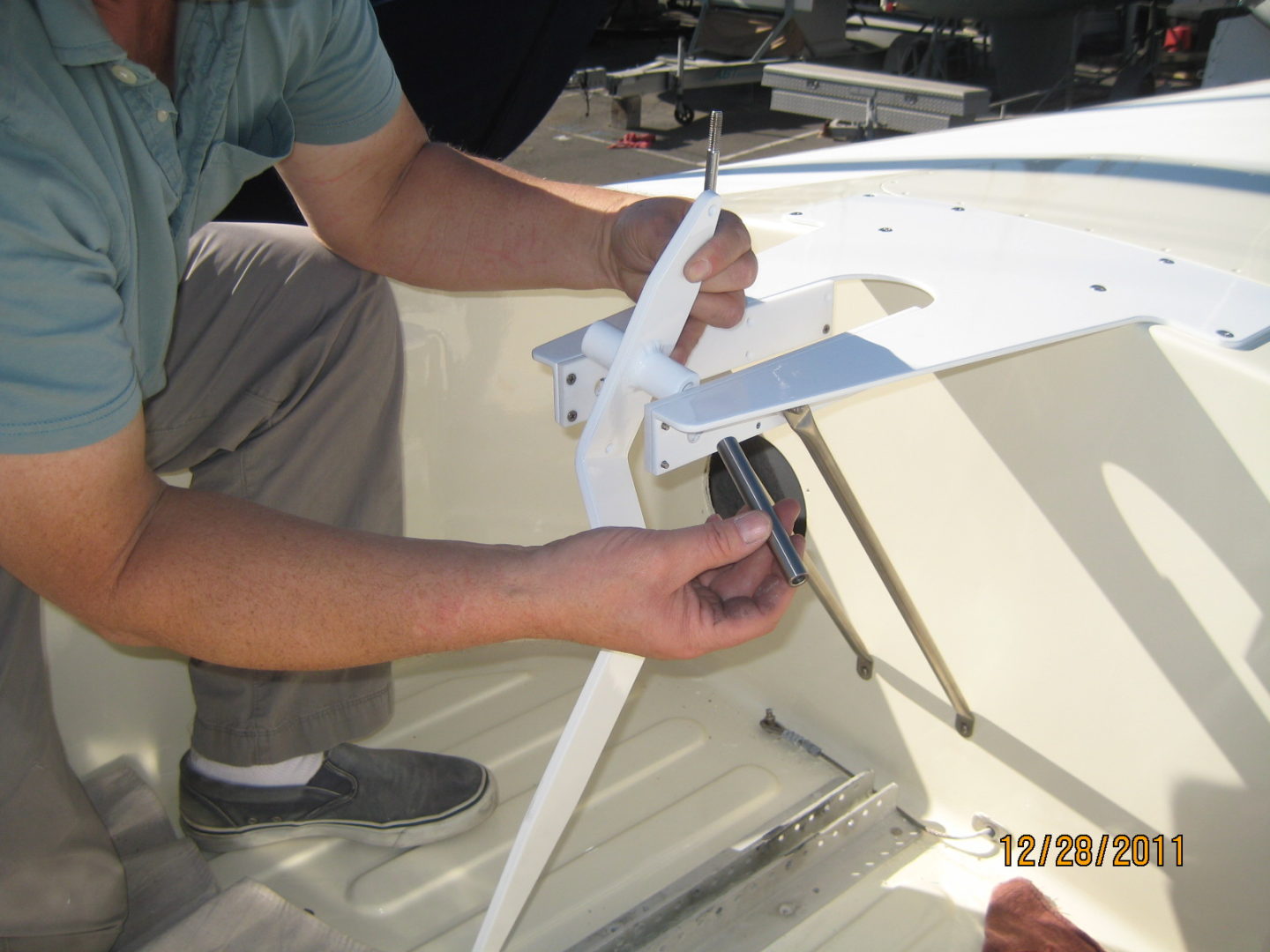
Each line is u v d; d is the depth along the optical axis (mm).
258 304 1107
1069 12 3637
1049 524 1008
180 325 1084
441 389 1438
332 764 1186
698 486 1431
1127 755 1018
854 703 1304
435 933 1109
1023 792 1137
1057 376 951
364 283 1150
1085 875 1095
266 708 1119
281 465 1116
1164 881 1026
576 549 691
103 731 1235
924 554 1135
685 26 7633
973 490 1061
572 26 2510
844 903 1118
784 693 1396
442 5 2320
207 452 1111
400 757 1228
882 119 3301
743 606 750
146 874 1095
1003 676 1105
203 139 830
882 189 1257
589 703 725
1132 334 885
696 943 1071
